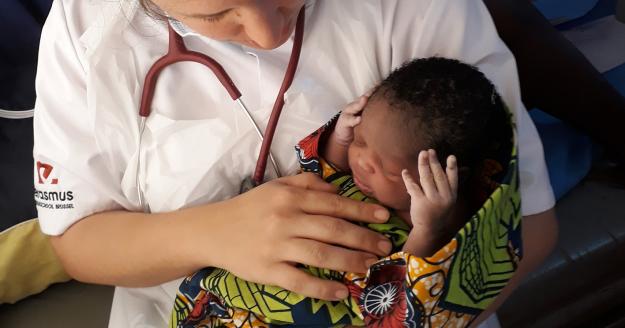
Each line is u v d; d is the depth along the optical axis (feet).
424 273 2.28
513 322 4.12
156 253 2.98
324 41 3.14
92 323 3.81
